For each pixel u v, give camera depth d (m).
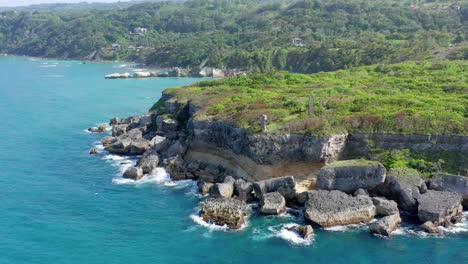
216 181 65.69
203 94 90.44
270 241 48.19
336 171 56.06
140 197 60.84
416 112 63.00
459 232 49.22
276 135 61.78
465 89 76.69
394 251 45.78
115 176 69.44
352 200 52.16
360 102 71.00
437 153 58.62
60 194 62.12
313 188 58.97
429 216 50.28
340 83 91.25
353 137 62.06
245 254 45.91
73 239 49.22
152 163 70.56
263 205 54.09
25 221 53.44
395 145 60.44
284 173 61.78
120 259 45.25
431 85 82.06
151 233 50.50
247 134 63.53
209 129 70.62
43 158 79.00
